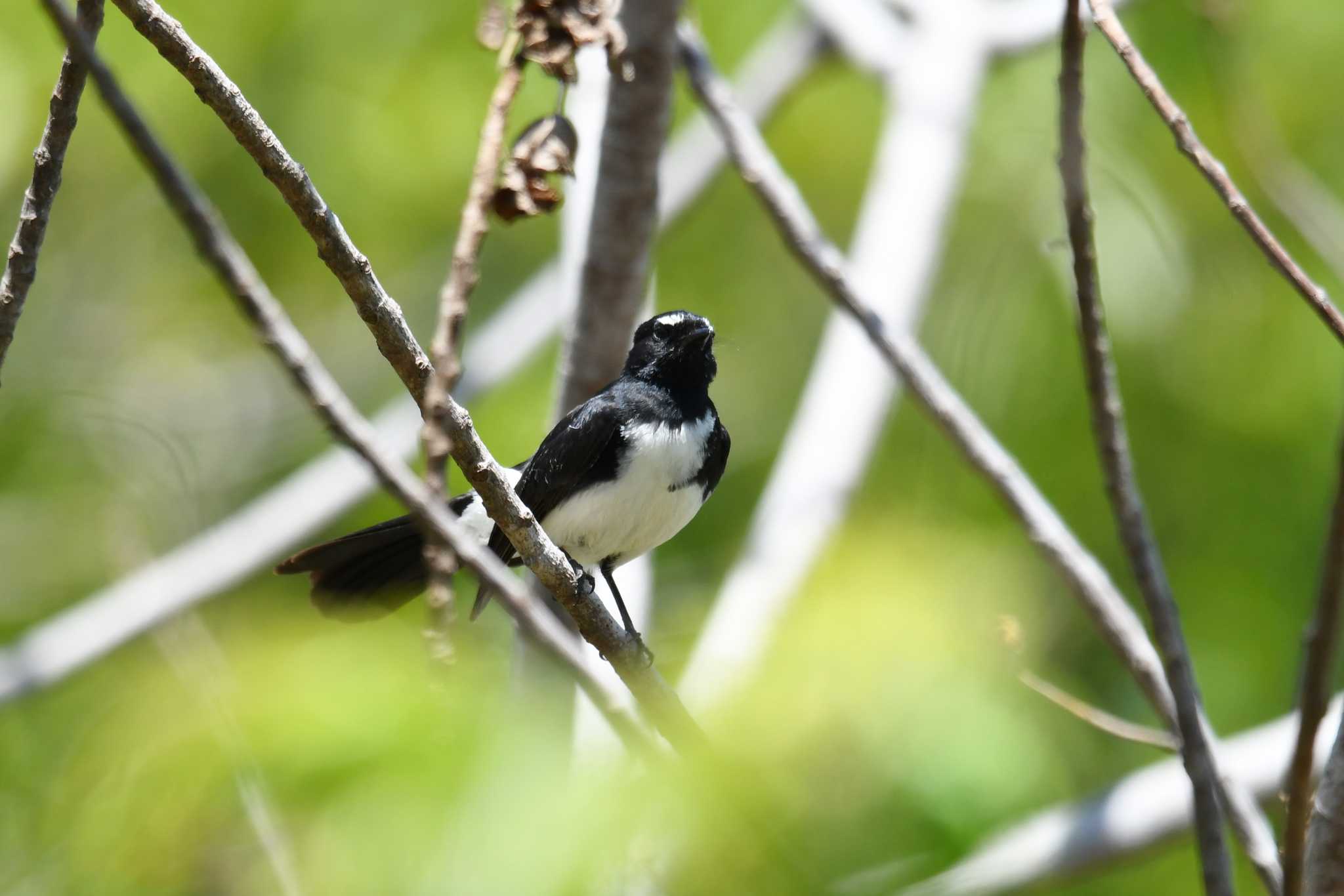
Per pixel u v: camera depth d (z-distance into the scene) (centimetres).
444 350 546
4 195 1412
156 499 1383
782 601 988
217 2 1376
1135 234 1304
